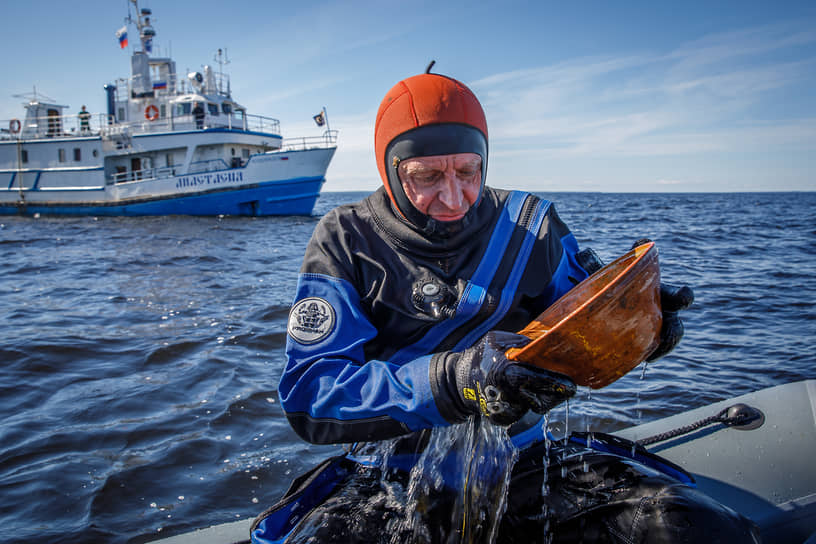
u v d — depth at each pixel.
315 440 1.32
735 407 2.20
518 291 1.42
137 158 25.20
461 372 1.12
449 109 1.31
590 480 1.31
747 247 14.97
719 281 9.34
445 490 1.35
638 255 1.36
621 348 1.12
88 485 3.07
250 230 20.66
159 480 3.14
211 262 12.69
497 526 1.36
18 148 25.70
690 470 1.96
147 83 26.45
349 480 1.44
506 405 1.03
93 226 21.70
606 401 4.10
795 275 9.95
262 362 5.22
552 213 1.60
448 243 1.41
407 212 1.40
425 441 1.40
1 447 3.52
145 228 21.02
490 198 1.55
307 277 1.44
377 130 1.42
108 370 5.02
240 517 2.82
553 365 1.12
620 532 1.18
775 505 1.75
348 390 1.24
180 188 24.03
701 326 6.34
